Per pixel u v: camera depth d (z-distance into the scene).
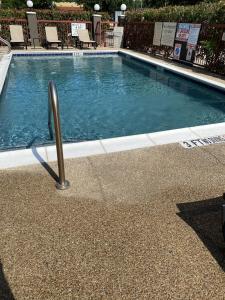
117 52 17.98
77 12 19.19
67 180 3.82
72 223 3.07
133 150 4.72
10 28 17.06
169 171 4.12
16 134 6.47
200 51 12.30
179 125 7.15
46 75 12.44
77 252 2.71
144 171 4.11
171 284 2.40
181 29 13.29
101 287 2.37
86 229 2.99
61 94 9.70
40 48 17.95
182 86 11.05
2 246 2.76
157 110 8.26
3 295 2.28
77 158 4.39
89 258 2.64
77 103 8.80
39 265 2.56
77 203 3.38
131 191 3.63
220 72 11.14
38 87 10.46
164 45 15.02
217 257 2.66
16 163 4.19
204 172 4.11
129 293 2.32
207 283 2.41
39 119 7.39
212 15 11.51
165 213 3.25
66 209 3.28
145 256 2.67
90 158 4.41
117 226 3.04
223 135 5.38
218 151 4.75
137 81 11.64
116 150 4.69
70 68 13.98
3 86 8.91
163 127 7.04
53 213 3.21
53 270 2.52
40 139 6.18
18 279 2.42
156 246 2.78
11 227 3.00
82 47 18.75
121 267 2.55
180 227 3.03
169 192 3.63
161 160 4.43
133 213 3.24
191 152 4.70
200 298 2.29
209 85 9.68
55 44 18.95
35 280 2.42
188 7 13.31
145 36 16.86
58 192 3.57
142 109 8.34
